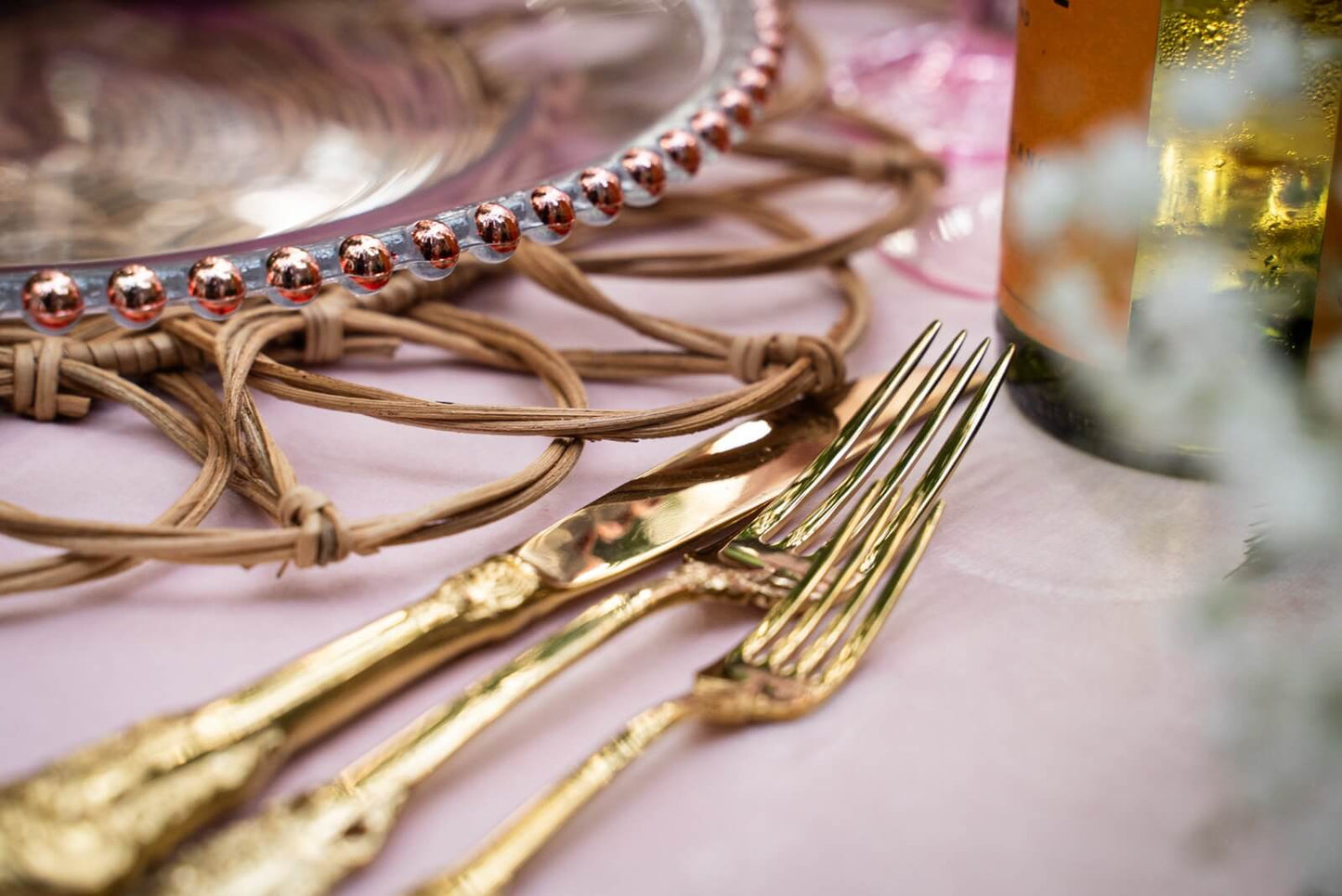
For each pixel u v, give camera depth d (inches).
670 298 18.2
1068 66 14.1
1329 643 11.5
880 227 17.7
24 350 14.8
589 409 14.9
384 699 12.1
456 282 17.1
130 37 23.1
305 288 13.9
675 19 21.5
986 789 11.6
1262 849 11.3
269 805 11.3
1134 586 13.4
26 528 12.7
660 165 15.6
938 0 27.6
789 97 20.5
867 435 15.1
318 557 12.7
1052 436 15.3
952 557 13.7
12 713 12.0
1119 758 11.9
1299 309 13.6
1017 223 15.0
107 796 10.7
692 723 12.1
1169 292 13.7
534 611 12.8
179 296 13.9
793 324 17.6
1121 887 11.1
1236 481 13.5
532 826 10.9
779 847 11.3
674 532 13.6
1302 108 13.2
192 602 13.1
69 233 17.0
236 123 20.1
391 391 14.9
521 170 18.2
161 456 14.8
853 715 12.2
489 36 22.6
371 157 18.9
